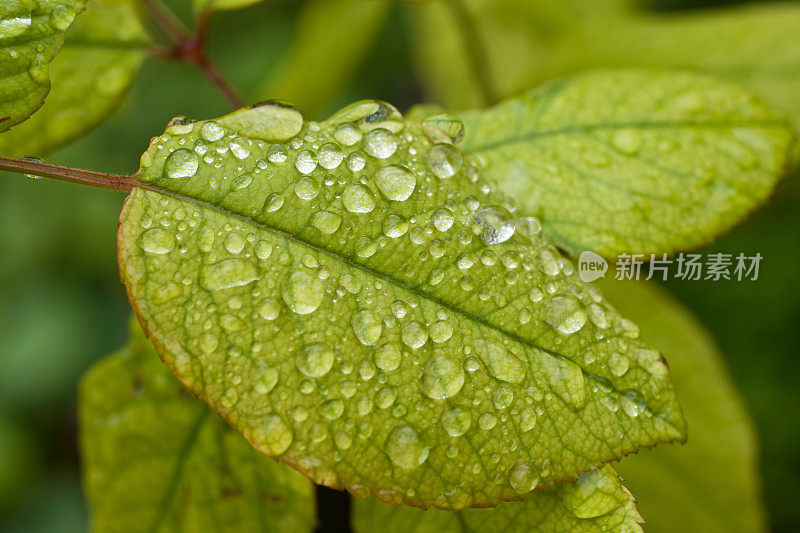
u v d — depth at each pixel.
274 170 0.14
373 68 0.41
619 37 0.18
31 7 0.14
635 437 0.14
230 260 0.14
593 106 0.15
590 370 0.14
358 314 0.14
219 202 0.14
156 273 0.14
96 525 0.16
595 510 0.14
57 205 0.42
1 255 0.41
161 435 0.16
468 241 0.14
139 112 0.42
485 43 0.25
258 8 0.44
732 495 0.18
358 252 0.14
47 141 0.16
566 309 0.14
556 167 0.15
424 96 0.41
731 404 0.18
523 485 0.13
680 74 0.16
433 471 0.13
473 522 0.14
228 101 0.17
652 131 0.15
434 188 0.14
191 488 0.16
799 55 0.18
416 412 0.13
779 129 0.15
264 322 0.13
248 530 0.16
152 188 0.14
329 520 0.16
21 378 0.41
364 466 0.13
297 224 0.14
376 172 0.14
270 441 0.13
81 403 0.16
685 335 0.18
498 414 0.14
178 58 0.17
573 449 0.14
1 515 0.40
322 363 0.13
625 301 0.18
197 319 0.13
